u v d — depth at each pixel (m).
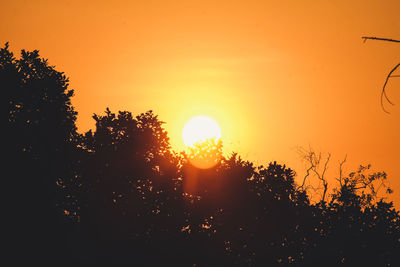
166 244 51.00
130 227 51.25
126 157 55.00
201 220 54.81
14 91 55.38
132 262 50.09
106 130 56.16
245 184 57.81
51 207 50.94
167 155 57.03
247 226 56.59
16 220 48.62
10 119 55.09
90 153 56.00
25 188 50.69
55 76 57.81
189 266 51.66
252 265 56.03
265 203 57.62
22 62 56.75
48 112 56.47
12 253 46.81
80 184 53.81
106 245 50.28
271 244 56.88
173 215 53.41
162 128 57.50
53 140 55.53
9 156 52.19
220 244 53.28
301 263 57.56
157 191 55.12
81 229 50.69
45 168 53.47
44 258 47.53
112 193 53.78
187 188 56.84
